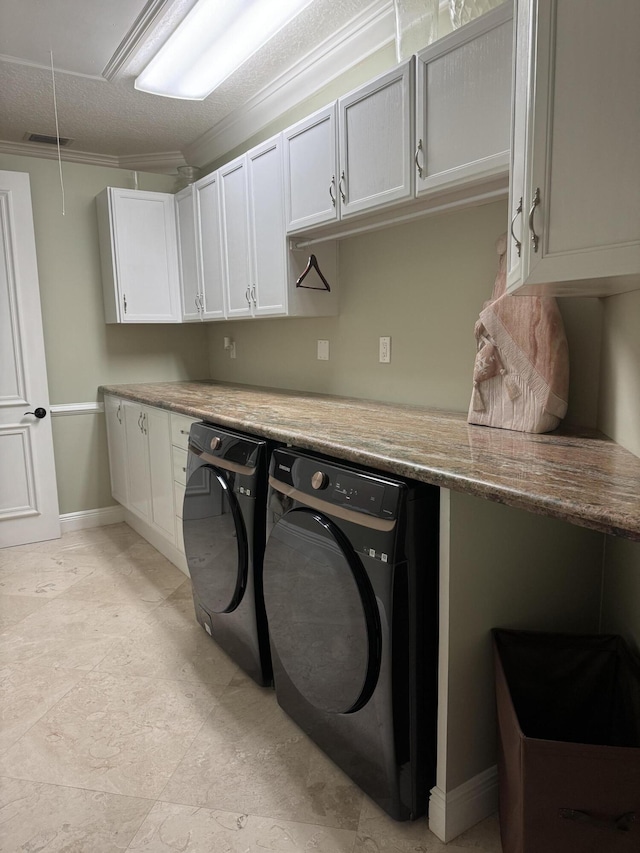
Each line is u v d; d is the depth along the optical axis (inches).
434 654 55.0
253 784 62.6
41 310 137.9
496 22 61.6
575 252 42.9
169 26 93.0
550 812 44.1
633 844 43.3
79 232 142.7
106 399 146.6
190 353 162.9
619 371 59.9
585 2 40.3
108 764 65.7
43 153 153.7
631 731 52.3
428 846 54.7
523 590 57.7
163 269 144.1
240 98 122.6
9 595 109.7
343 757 62.1
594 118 40.5
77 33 96.3
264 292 111.1
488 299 82.3
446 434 67.4
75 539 141.6
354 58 99.7
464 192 71.4
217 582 82.4
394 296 98.1
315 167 92.1
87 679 82.4
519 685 56.4
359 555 54.3
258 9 88.7
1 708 75.9
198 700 77.5
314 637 61.2
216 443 82.3
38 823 57.5
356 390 109.9
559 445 60.1
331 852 54.2
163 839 55.6
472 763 56.1
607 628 64.2
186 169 144.8
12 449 135.4
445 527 51.2
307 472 62.2
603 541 64.6
